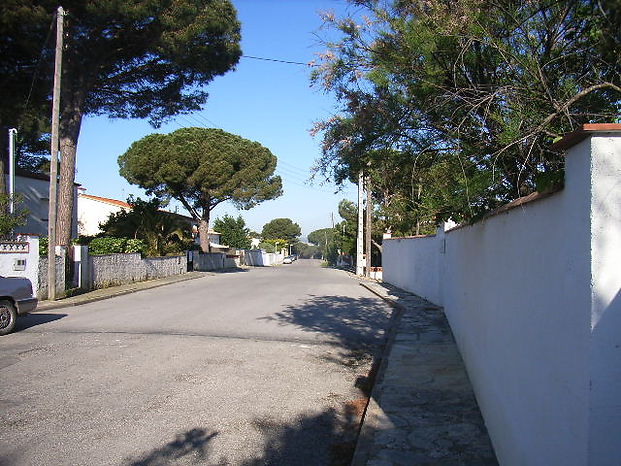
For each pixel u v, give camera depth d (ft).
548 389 9.10
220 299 56.18
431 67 16.93
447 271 37.60
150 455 14.70
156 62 65.92
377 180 23.21
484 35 15.51
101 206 129.08
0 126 61.16
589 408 7.12
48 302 50.24
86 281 63.26
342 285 80.79
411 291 64.64
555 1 14.20
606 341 7.07
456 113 17.15
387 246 90.22
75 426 16.81
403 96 18.65
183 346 29.99
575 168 7.84
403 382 22.41
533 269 10.25
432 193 18.79
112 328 36.24
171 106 72.74
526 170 15.38
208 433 16.55
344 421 18.24
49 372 23.67
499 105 15.44
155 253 91.50
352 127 20.21
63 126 60.54
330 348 30.55
